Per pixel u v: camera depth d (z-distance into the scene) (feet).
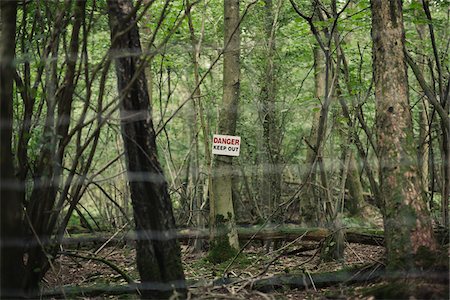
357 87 20.22
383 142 14.14
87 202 39.40
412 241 13.38
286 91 29.12
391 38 14.55
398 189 13.67
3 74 11.93
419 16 19.74
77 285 17.37
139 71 12.49
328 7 25.77
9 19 12.33
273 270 19.76
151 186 13.34
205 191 28.45
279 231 22.74
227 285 15.92
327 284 16.42
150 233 13.33
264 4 26.89
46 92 14.30
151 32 26.55
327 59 18.29
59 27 13.98
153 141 13.53
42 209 13.61
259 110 27.32
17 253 11.77
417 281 12.91
